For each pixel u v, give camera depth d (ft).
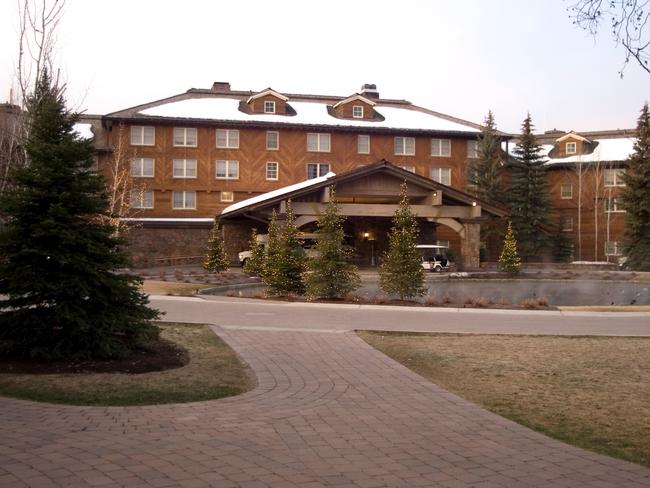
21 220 30.81
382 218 158.30
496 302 75.15
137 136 166.61
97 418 20.68
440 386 27.81
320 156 177.37
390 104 205.98
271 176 174.70
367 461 17.03
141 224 146.61
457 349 37.76
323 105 193.26
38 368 27.96
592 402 25.25
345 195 134.00
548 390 27.35
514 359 34.58
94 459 16.24
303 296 76.84
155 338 33.12
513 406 24.43
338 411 22.81
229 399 24.40
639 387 28.04
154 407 22.65
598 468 16.97
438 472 16.28
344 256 73.36
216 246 119.55
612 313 61.62
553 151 209.05
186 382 26.94
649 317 58.49
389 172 133.18
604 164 193.16
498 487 15.26
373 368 31.40
